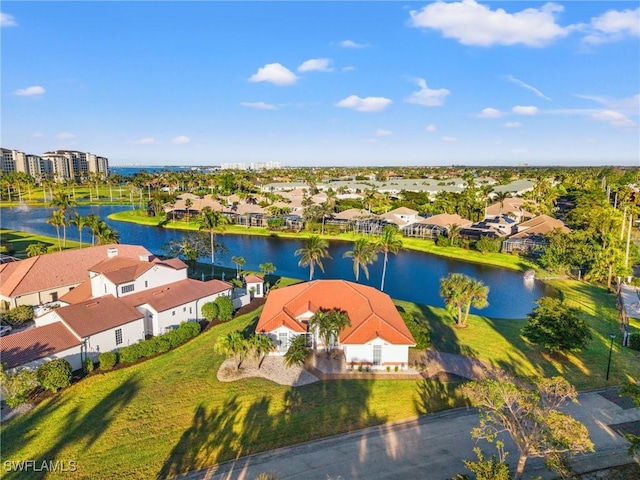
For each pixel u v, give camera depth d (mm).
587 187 156500
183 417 32625
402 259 97562
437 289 73812
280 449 28859
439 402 34719
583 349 43469
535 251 97812
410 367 40688
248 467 27109
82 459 28094
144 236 119188
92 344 41625
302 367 40656
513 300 67438
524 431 24219
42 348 38438
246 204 150625
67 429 31328
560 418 21922
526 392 23938
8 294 54875
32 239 109750
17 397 33188
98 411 33562
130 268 52562
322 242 71562
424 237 118938
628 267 70438
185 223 139375
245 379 38344
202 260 92188
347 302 46375
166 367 40938
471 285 51406
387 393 36031
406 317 45938
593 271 73688
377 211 146875
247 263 90062
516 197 168500
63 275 61062
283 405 34156
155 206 157875
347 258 97250
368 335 40281
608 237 74500
